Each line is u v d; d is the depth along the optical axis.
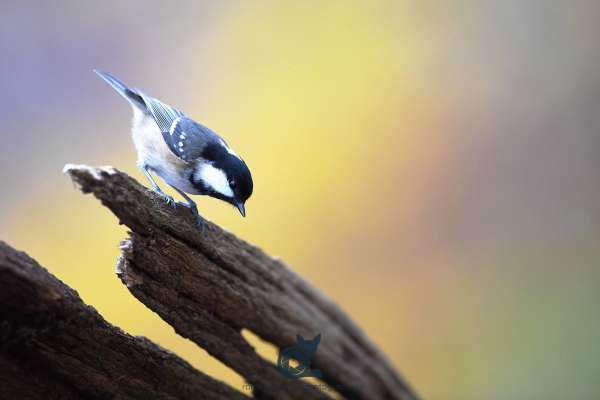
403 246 11.85
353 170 12.33
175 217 5.30
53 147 12.41
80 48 13.52
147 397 5.25
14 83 13.04
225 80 13.34
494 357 10.88
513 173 12.84
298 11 14.12
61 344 4.62
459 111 13.26
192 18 14.05
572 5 14.07
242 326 6.25
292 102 13.08
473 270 11.70
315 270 11.42
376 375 8.29
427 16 14.19
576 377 10.54
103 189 4.61
